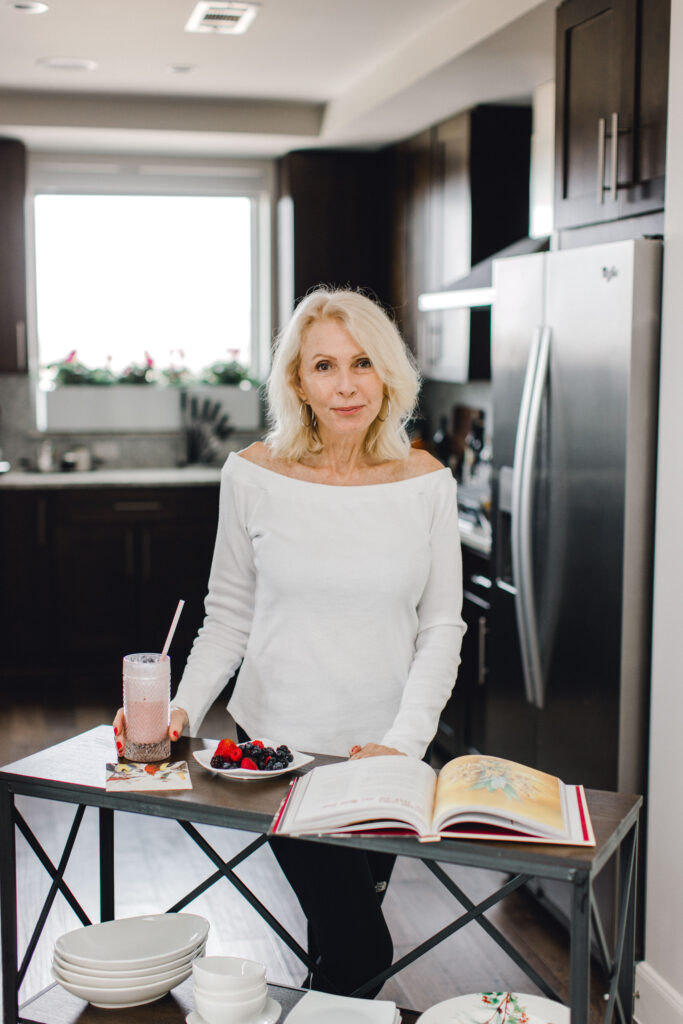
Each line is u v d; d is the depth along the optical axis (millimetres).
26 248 5516
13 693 5113
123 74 4449
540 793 1484
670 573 2350
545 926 2910
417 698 1751
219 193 5809
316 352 1806
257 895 3070
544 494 2834
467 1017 1623
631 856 1569
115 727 1741
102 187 5684
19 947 2715
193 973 1643
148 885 3119
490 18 3252
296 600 1821
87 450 5738
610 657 2543
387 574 1810
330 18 3656
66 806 3719
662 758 2387
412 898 3084
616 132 2691
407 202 5031
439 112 4355
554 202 3078
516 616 3072
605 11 2729
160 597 5434
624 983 1653
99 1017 1670
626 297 2428
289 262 5422
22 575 5285
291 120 5066
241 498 1904
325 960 1771
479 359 4262
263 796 1540
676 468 2318
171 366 5953
